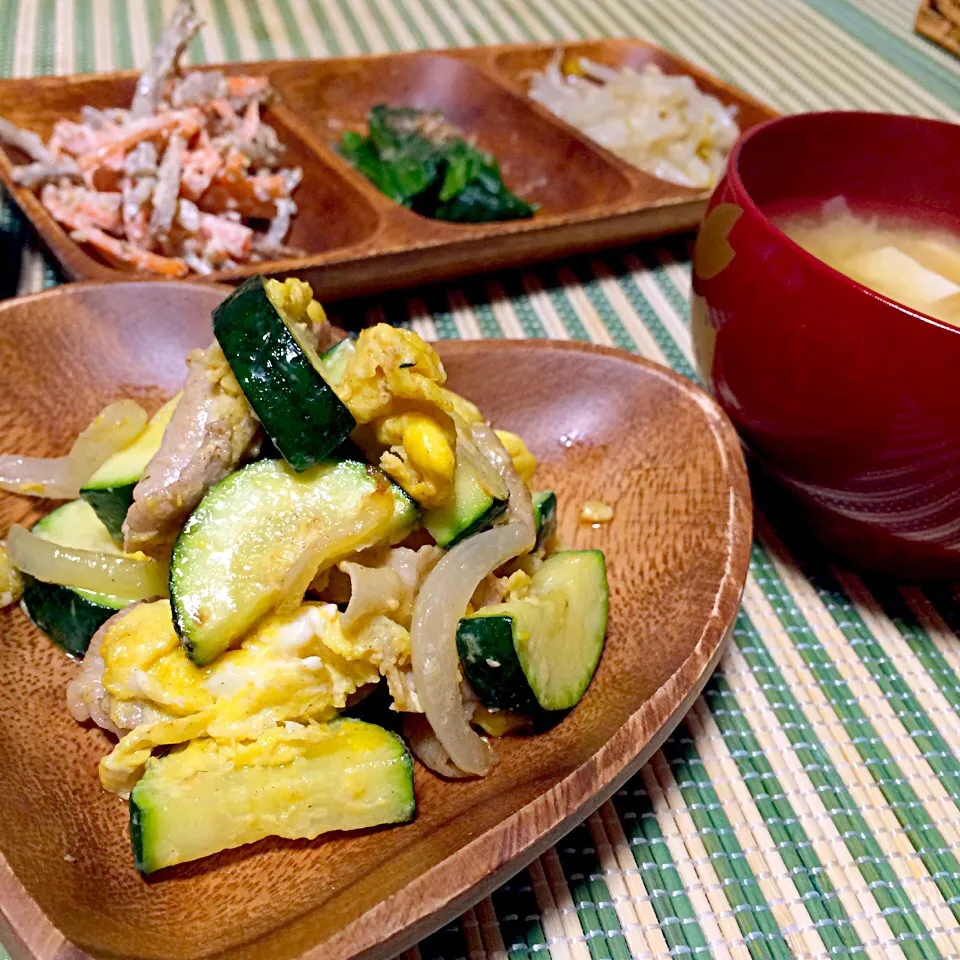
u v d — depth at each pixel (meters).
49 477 0.29
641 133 0.52
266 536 0.26
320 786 0.25
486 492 0.27
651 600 0.28
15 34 0.54
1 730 0.25
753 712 0.29
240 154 0.43
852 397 0.27
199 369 0.27
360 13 0.64
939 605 0.32
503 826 0.23
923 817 0.28
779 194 0.33
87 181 0.41
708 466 0.30
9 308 0.31
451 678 0.26
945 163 0.33
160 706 0.25
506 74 0.56
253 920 0.23
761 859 0.27
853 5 0.78
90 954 0.21
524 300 0.42
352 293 0.38
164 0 0.61
